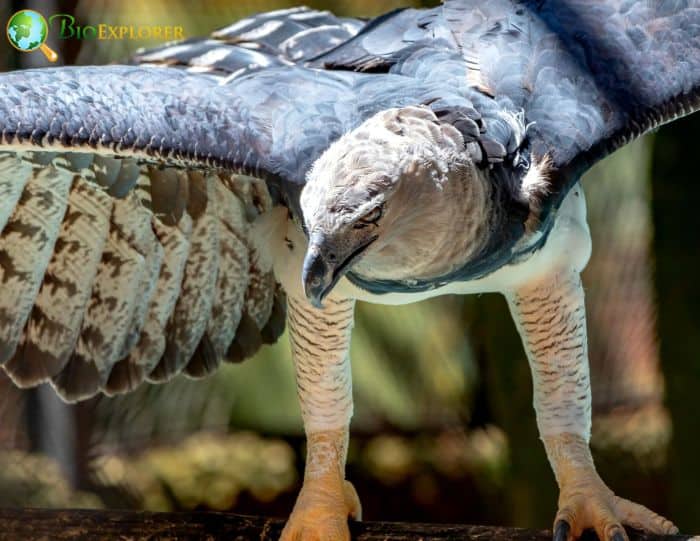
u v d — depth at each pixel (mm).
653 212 12586
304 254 8102
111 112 7770
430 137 7012
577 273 8289
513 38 8211
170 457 15727
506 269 7863
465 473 16734
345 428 8648
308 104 7785
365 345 15023
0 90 7754
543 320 8281
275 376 14953
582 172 7680
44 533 8539
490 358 13375
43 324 9445
